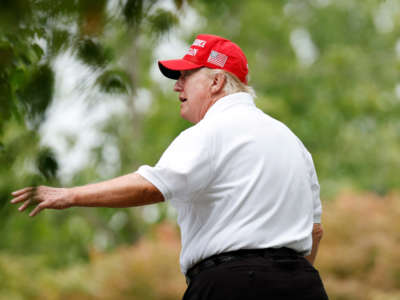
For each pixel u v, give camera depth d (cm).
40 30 473
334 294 3008
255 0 5394
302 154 780
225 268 687
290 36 5806
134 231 4647
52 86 488
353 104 5138
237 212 700
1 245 4175
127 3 518
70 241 4819
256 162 715
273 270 687
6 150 508
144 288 3056
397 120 5647
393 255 3070
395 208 3425
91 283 3114
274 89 5138
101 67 516
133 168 4184
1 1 404
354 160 5366
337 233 3341
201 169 692
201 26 4766
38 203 627
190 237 719
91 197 649
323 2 6225
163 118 4897
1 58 549
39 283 3112
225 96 772
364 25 6166
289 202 720
